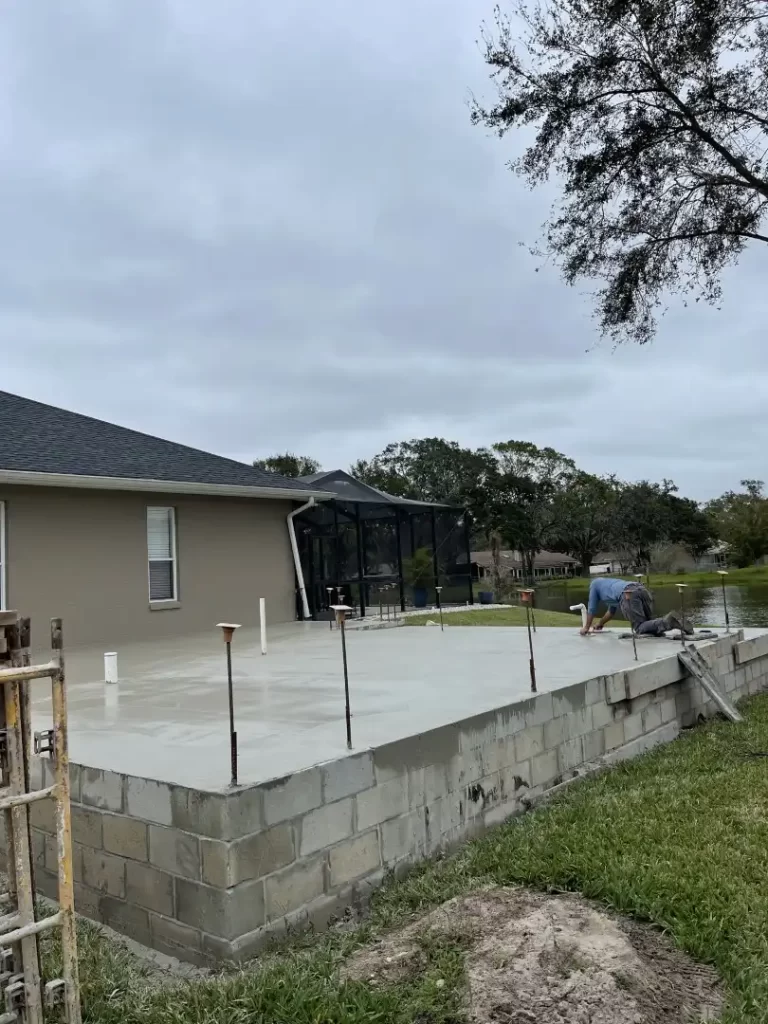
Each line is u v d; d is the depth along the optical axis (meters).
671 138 11.23
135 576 10.73
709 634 7.95
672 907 2.84
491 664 6.39
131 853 3.07
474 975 2.37
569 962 2.39
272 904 2.86
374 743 3.57
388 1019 2.22
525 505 61.59
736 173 11.35
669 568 61.78
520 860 3.36
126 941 3.01
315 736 3.78
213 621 11.72
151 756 3.47
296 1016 2.23
